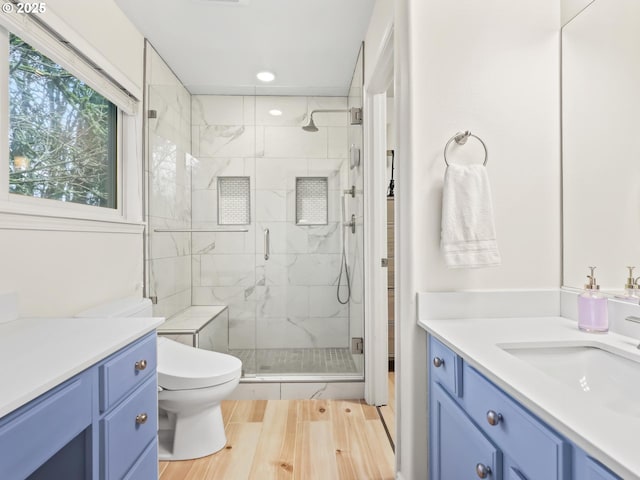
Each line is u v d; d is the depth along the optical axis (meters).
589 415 0.61
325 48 2.54
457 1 1.42
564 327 1.24
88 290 1.81
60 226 1.59
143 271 2.39
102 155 2.13
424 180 1.41
